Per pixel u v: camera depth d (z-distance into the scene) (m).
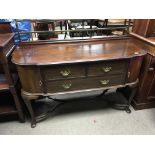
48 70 1.30
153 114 1.86
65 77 1.38
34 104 1.98
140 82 1.76
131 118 1.79
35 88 1.39
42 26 2.16
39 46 1.61
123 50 1.53
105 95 2.16
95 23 2.26
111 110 1.90
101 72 1.43
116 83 1.55
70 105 1.98
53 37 2.19
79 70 1.37
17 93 1.55
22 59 1.31
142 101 1.87
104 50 1.53
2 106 1.70
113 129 1.66
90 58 1.34
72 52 1.48
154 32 1.66
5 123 1.73
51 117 1.80
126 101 2.04
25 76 1.32
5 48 1.32
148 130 1.64
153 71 1.66
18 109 1.60
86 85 1.47
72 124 1.72
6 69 1.35
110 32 2.36
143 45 1.65
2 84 1.50
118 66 1.44
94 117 1.80
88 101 2.05
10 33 1.56
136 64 1.49
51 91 1.43
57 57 1.36
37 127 1.68
